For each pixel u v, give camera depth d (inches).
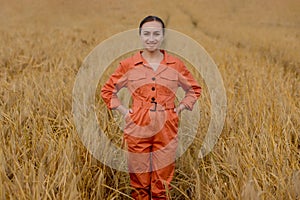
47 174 130.0
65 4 1294.3
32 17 1221.1
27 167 131.4
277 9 1325.0
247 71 310.2
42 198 115.9
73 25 962.7
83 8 1283.2
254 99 209.8
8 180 121.0
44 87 238.4
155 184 140.9
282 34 745.0
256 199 114.3
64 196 116.0
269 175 133.5
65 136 161.5
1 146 143.6
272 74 301.6
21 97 210.4
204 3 1478.8
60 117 180.5
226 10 1390.3
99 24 958.4
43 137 150.7
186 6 1423.5
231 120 182.7
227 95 229.0
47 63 339.6
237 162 136.4
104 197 140.3
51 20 1146.7
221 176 143.7
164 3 1435.8
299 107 208.5
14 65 345.1
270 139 157.4
